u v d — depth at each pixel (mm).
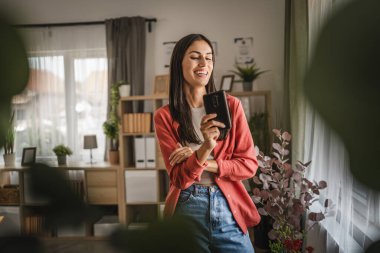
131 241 126
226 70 3611
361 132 85
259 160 1990
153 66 3689
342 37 88
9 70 110
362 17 87
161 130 1385
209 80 1410
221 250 1343
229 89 3387
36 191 130
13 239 130
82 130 3762
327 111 87
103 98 3729
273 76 3557
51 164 134
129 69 3537
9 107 113
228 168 1296
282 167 1955
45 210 129
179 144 1332
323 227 2098
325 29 89
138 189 3338
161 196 3436
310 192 2020
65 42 3729
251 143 1393
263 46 3561
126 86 3373
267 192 1932
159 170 3375
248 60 3584
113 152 3512
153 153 3320
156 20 3660
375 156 85
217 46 3613
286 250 1897
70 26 3721
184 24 3643
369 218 694
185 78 1353
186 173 1223
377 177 86
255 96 3551
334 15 90
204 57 1330
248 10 3568
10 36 110
